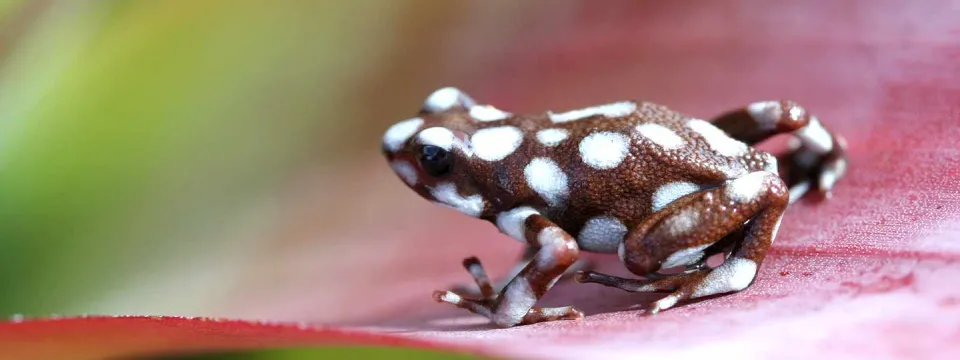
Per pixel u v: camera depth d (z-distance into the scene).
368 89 0.20
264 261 0.19
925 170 0.17
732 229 0.17
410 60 0.20
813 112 0.18
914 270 0.16
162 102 0.19
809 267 0.17
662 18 0.19
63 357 0.16
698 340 0.15
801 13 0.19
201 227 0.20
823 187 0.18
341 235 0.19
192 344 0.16
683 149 0.17
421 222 0.19
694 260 0.17
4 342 0.16
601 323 0.16
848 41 0.19
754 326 0.15
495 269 0.19
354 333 0.15
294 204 0.20
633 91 0.19
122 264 0.19
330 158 0.20
